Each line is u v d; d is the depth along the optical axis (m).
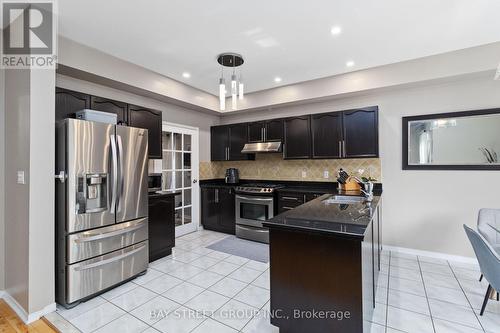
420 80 3.12
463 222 3.16
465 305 2.21
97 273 2.39
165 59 3.05
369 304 1.82
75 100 2.66
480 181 3.07
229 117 5.20
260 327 1.95
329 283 1.57
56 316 2.10
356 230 1.50
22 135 2.10
